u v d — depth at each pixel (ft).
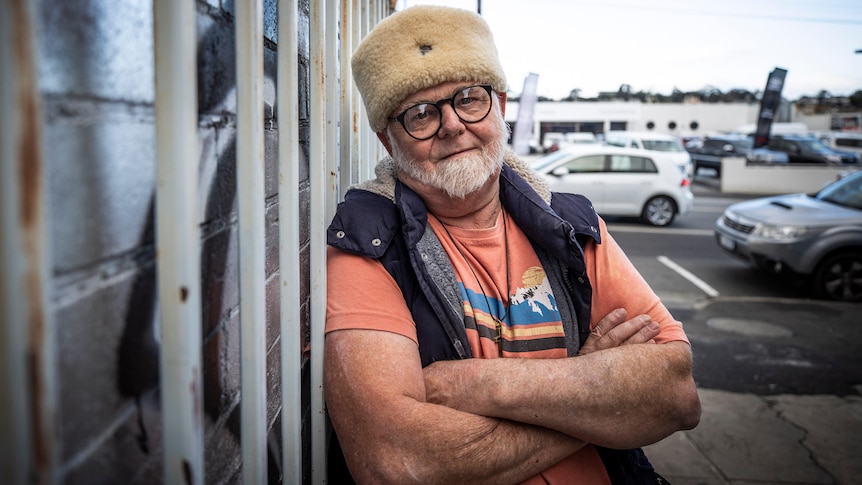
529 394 3.99
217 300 3.20
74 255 1.95
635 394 4.14
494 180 4.74
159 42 2.36
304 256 5.06
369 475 3.88
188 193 2.40
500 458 3.91
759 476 10.05
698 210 47.96
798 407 12.78
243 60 3.07
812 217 21.95
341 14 6.06
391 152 4.79
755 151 66.85
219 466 3.32
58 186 1.86
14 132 1.51
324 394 4.40
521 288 4.63
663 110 128.47
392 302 4.27
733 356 16.05
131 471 2.37
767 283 24.22
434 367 4.22
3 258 1.51
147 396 2.48
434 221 4.78
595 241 4.78
